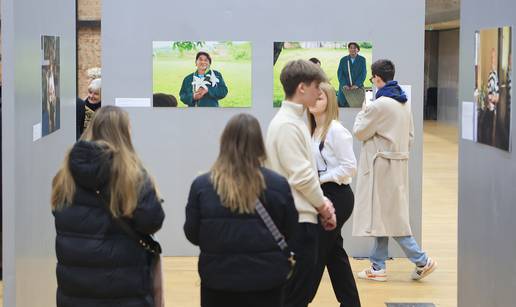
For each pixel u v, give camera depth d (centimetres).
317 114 638
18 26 505
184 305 719
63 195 443
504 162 514
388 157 793
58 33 641
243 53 883
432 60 3503
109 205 437
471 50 586
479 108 565
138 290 444
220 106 886
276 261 429
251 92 886
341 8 883
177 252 902
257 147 429
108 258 438
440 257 915
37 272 570
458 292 625
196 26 880
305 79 522
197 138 890
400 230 793
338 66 888
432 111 3528
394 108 792
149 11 877
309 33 884
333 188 618
